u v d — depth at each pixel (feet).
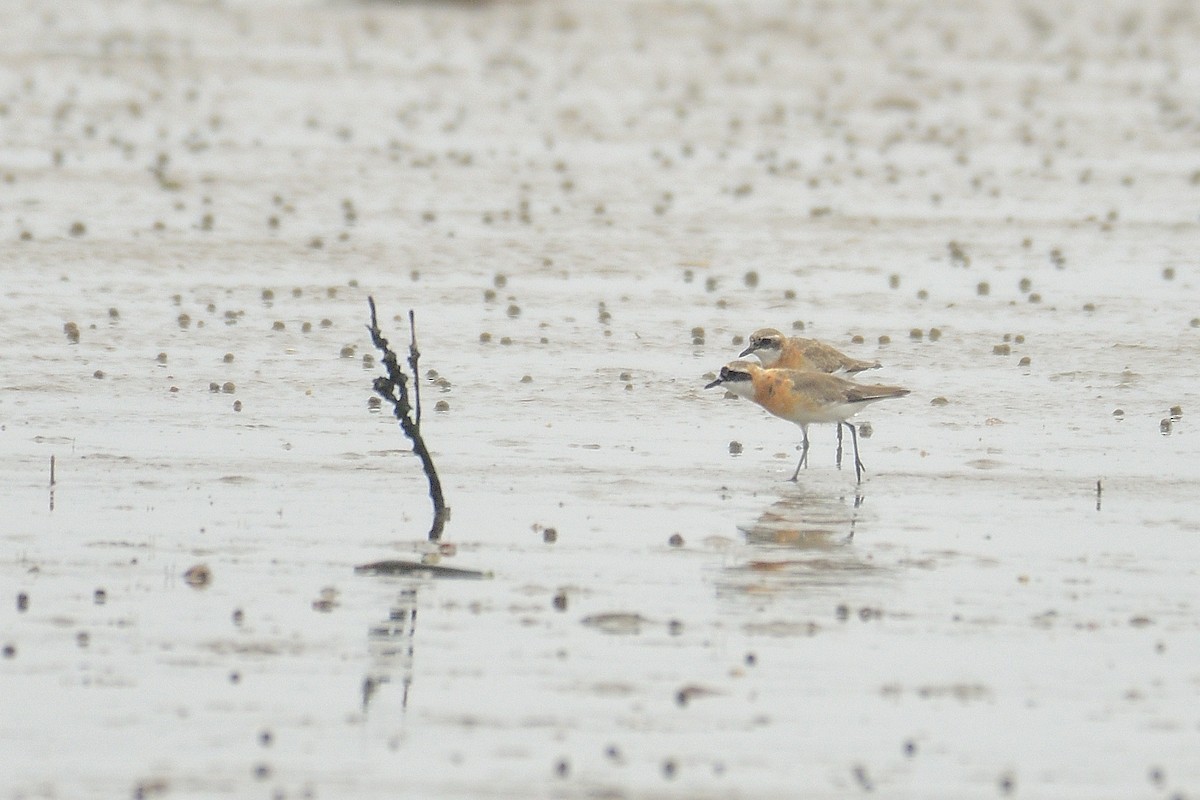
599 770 32.30
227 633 38.81
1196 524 48.16
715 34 195.42
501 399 61.82
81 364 64.75
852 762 32.81
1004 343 70.85
